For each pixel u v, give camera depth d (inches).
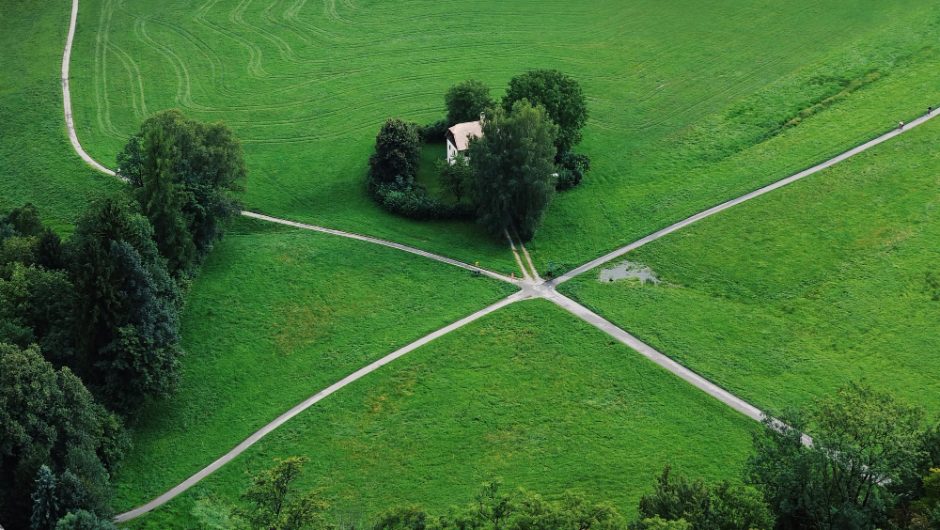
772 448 4360.2
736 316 6328.7
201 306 6461.6
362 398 5757.9
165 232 6195.9
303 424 5595.5
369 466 5310.0
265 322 6353.3
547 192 6924.2
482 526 3946.9
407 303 6505.9
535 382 5826.8
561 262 6889.8
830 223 7111.2
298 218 7426.2
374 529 4138.8
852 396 4279.0
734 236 7052.2
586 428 5487.2
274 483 4276.6
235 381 5910.4
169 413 5674.2
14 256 5920.3
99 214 5605.3
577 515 3870.6
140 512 5064.0
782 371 5836.6
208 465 5354.3
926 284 6461.6
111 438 5236.2
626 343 6097.4
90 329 5369.1
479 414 5610.2
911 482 4195.4
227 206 6806.1
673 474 4896.7
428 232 7239.2
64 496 4562.0
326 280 6717.5
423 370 5944.9
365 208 7534.5
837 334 6117.1
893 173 7559.1
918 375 5733.3
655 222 7244.1
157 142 6117.1
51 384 4849.9
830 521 4141.2
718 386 5738.2
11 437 4611.2
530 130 6835.6
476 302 6496.1
